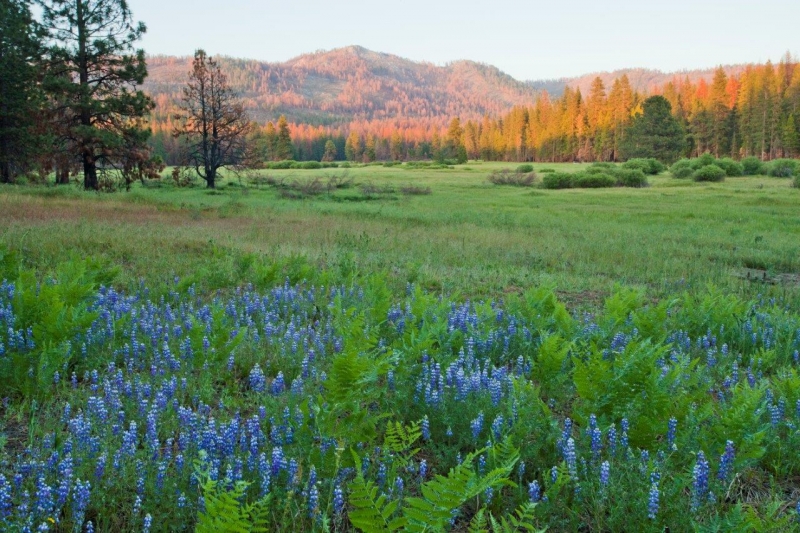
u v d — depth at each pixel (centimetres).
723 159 7181
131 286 991
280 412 500
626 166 7519
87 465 409
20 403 539
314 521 365
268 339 727
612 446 461
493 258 1598
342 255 1412
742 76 11175
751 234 2355
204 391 565
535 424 481
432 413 518
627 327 848
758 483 466
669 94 12412
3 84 3416
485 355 728
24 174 3762
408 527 322
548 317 845
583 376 529
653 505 372
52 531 365
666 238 2173
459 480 327
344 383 461
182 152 5278
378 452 448
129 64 3838
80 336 657
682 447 468
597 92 12356
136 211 2447
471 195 4844
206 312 816
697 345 805
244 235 1830
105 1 3703
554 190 5412
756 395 481
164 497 386
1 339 632
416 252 1628
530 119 14375
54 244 1359
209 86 5019
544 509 393
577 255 1691
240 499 386
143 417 496
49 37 3697
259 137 12706
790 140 9444
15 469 412
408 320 811
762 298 1153
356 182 6200
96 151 3888
